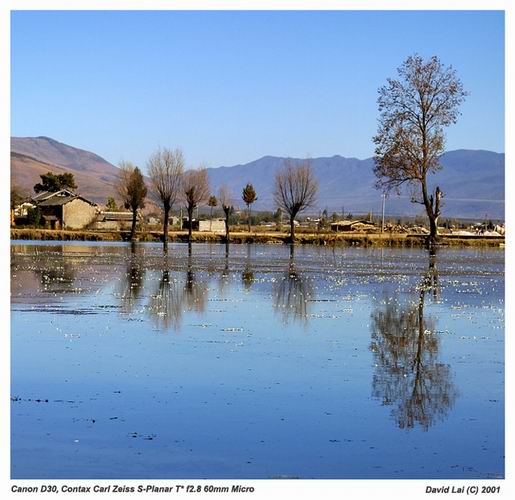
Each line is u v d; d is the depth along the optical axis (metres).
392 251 86.94
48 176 194.12
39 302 33.38
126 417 16.17
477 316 30.73
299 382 19.14
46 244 91.44
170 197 107.94
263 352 22.72
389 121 87.25
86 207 133.00
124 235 111.31
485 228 138.88
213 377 19.56
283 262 63.03
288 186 107.06
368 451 14.40
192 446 14.53
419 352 23.02
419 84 85.94
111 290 38.72
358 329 27.16
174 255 71.44
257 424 15.80
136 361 21.31
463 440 15.04
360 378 19.66
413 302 35.31
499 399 17.81
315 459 14.00
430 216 92.00
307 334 25.94
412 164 87.69
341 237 104.06
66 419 15.99
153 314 30.12
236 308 32.34
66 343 23.80
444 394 18.19
